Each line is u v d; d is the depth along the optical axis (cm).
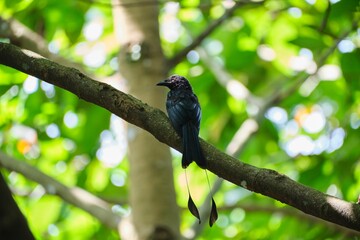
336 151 1402
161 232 999
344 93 1524
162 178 1030
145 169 1032
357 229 543
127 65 1087
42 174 1120
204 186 1661
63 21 1422
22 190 1416
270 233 1470
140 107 662
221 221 1672
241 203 1409
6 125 1492
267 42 1540
